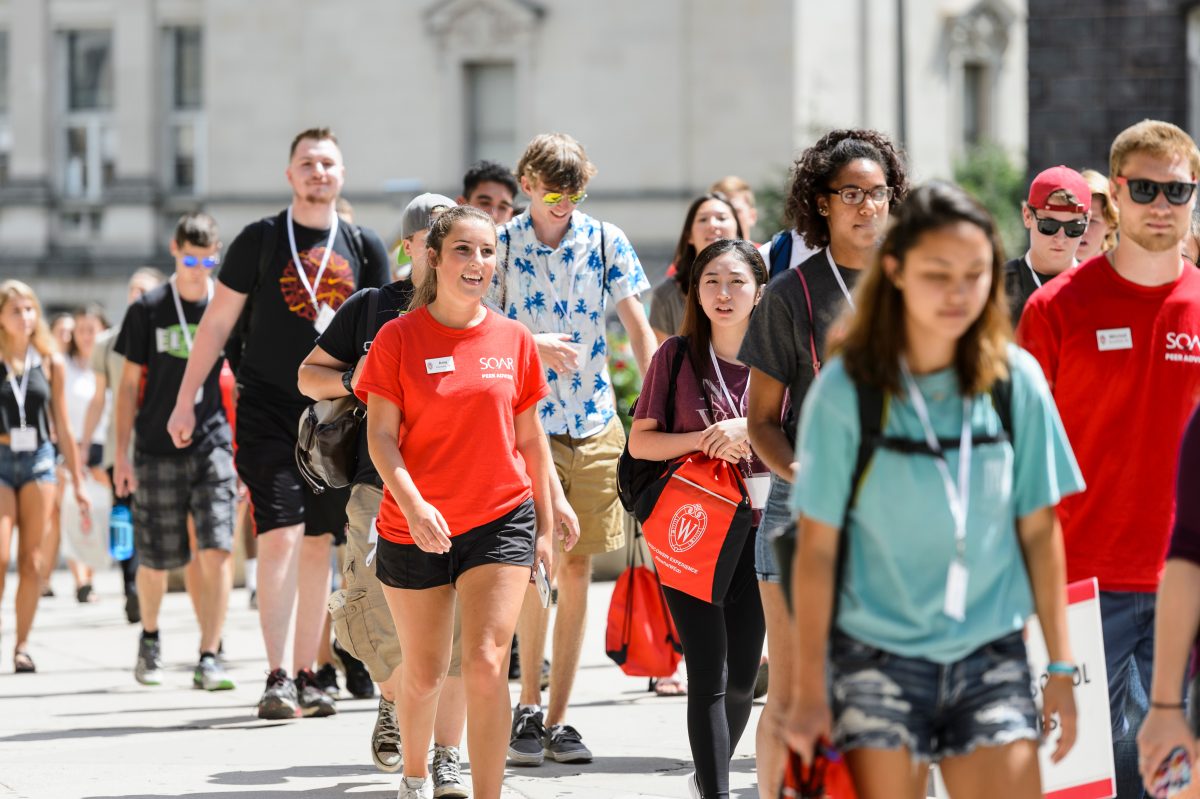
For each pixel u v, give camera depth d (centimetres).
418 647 1634
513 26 8488
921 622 1090
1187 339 1410
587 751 2033
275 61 8888
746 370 1725
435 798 1773
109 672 2877
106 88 9625
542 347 1933
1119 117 4812
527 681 2044
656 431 1717
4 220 9600
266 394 2312
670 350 1742
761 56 8150
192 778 1947
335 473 1895
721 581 1641
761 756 1536
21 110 9619
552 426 2044
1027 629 1251
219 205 8981
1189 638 1162
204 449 2688
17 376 2984
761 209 8088
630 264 2088
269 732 2238
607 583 3925
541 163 2022
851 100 8488
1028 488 1125
